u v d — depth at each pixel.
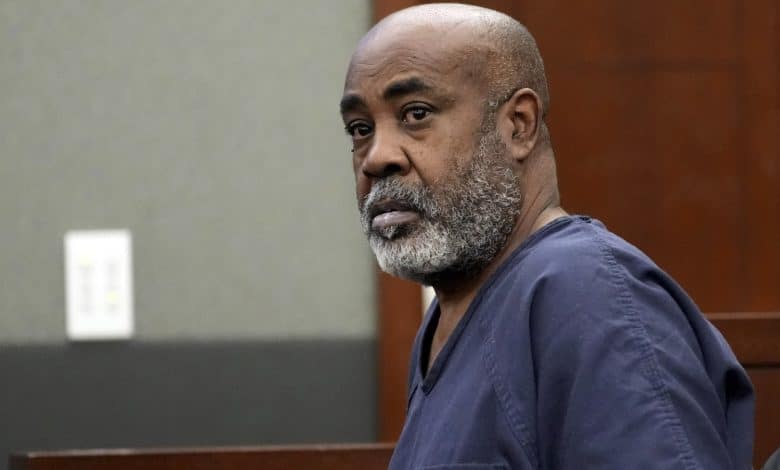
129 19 8.48
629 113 8.78
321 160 8.49
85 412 8.43
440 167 4.80
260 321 8.47
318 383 8.47
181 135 8.47
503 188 4.89
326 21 8.49
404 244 4.84
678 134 8.79
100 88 8.47
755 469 6.05
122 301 8.41
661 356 4.46
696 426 4.39
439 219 4.82
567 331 4.54
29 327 8.43
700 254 8.79
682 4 8.79
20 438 8.41
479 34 4.91
